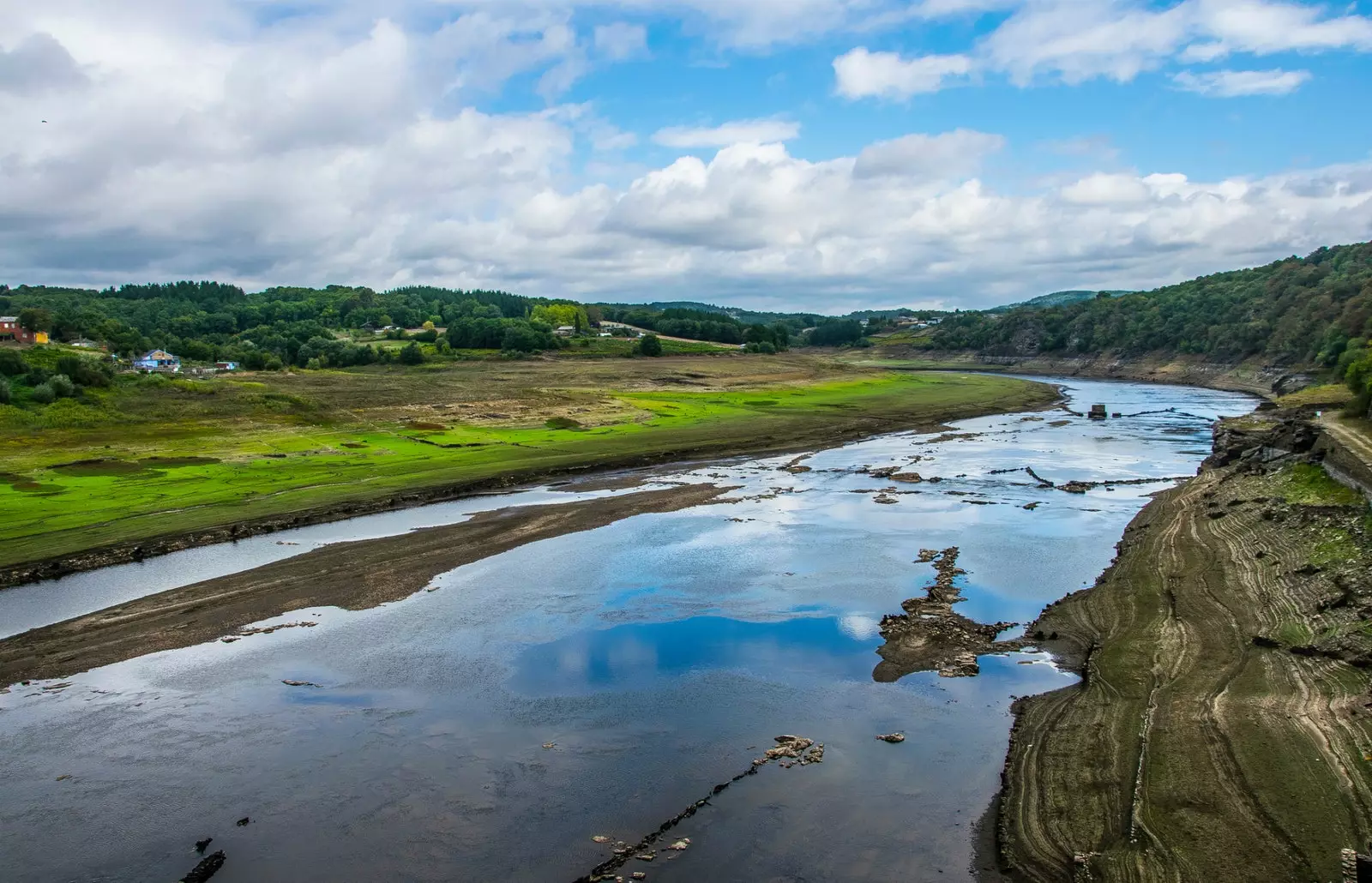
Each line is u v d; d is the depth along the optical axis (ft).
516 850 78.89
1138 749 88.89
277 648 127.03
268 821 84.33
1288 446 219.00
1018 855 75.36
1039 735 95.45
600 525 199.31
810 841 78.79
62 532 185.16
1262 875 67.67
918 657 120.26
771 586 152.35
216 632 133.59
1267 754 83.76
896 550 174.60
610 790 88.33
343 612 142.10
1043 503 218.18
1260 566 140.67
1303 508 157.48
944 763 91.91
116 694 112.47
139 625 136.46
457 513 215.92
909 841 78.43
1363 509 147.33
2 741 100.63
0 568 161.79
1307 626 112.88
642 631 132.36
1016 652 121.19
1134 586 142.51
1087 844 75.31
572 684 114.01
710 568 164.25
